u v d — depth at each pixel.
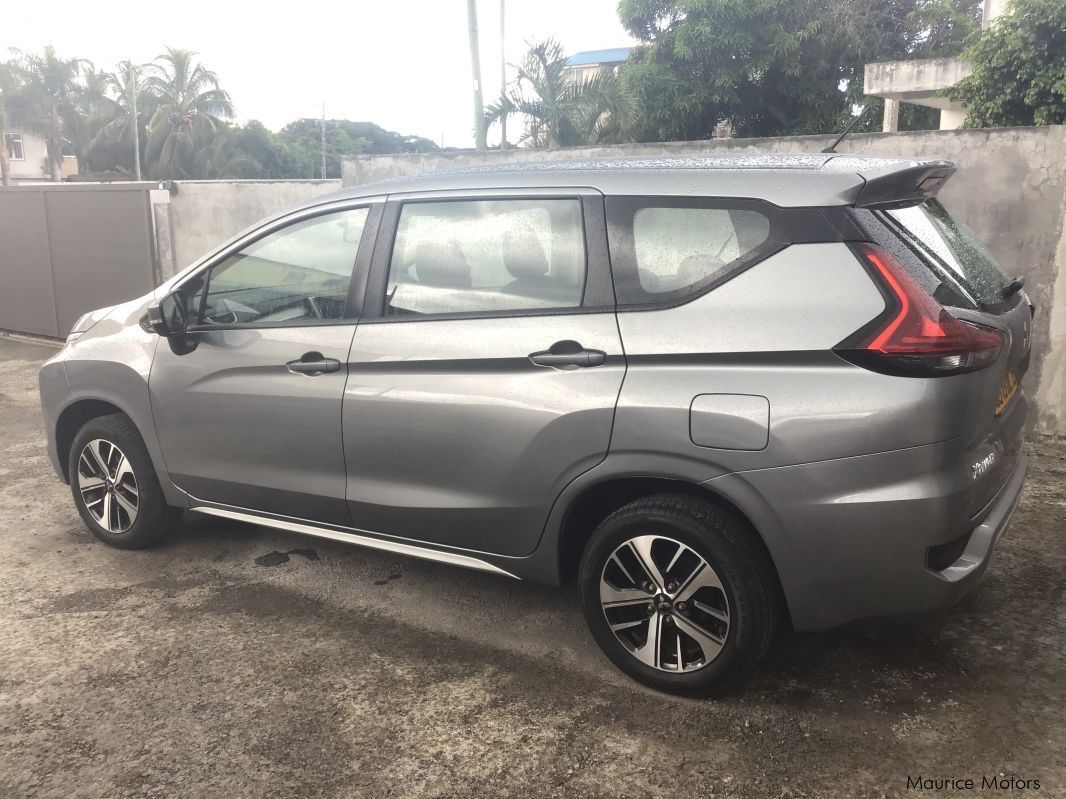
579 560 3.24
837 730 2.76
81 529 4.64
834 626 2.71
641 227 2.89
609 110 13.09
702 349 2.69
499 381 3.03
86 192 9.77
